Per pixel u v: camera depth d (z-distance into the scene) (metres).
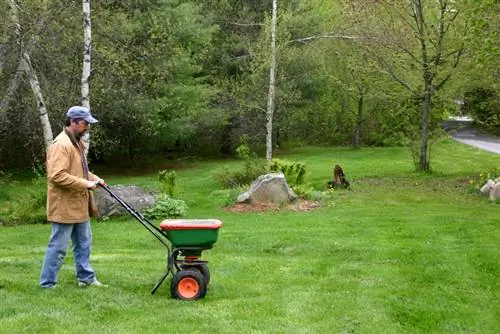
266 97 31.34
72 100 17.69
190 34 27.97
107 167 31.25
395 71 22.27
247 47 32.72
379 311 6.63
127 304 6.68
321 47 32.59
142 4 25.88
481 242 10.49
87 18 15.62
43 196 15.95
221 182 20.78
